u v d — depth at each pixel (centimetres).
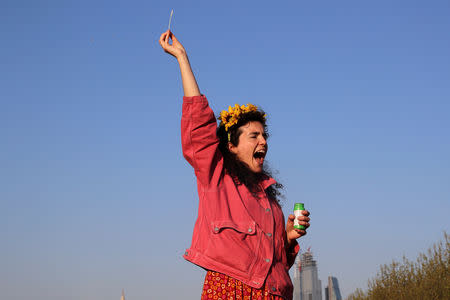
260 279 297
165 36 339
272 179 362
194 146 321
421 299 1795
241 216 314
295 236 352
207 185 323
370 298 2127
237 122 349
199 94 324
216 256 298
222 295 293
